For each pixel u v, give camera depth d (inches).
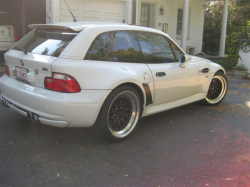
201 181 112.9
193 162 128.2
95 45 135.7
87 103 124.9
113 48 143.7
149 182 110.7
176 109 211.0
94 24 146.3
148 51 161.8
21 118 173.8
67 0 344.2
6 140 142.0
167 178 114.1
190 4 530.6
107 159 127.6
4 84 148.9
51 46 136.0
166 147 143.2
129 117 151.2
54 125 125.0
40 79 129.3
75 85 123.3
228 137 159.2
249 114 204.2
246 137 159.9
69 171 116.0
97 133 139.3
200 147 144.6
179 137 156.9
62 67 121.6
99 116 133.7
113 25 148.8
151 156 132.5
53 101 121.1
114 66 138.5
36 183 106.3
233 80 349.1
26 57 136.8
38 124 165.0
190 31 544.4
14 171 113.5
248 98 254.2
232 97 257.0
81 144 141.8
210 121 185.8
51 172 114.4
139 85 146.3
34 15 388.2
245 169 123.5
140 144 145.4
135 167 121.6
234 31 620.7
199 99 200.7
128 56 149.5
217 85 221.3
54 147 137.0
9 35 344.2
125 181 110.7
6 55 153.3
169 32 514.0
